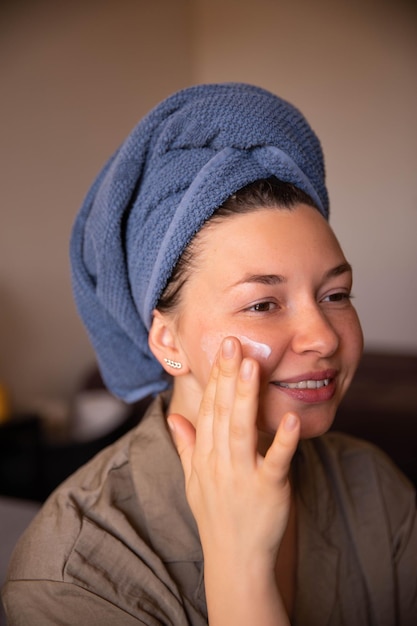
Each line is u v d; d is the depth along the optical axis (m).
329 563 0.90
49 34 2.89
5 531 1.52
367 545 0.94
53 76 2.93
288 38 3.44
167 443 0.84
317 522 0.92
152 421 0.87
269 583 0.65
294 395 0.72
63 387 3.10
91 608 0.71
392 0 3.16
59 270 3.05
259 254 0.70
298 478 0.93
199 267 0.73
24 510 1.65
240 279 0.70
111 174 0.81
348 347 0.75
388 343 3.32
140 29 3.45
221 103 0.75
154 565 0.75
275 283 0.70
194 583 0.78
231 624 0.64
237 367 0.65
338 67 3.31
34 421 2.44
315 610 0.87
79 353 3.20
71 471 2.44
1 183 2.71
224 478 0.65
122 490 0.82
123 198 0.80
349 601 0.90
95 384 3.00
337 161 3.35
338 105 3.32
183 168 0.76
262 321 0.70
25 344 2.88
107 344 0.95
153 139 0.79
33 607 0.72
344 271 0.75
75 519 0.76
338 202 3.36
